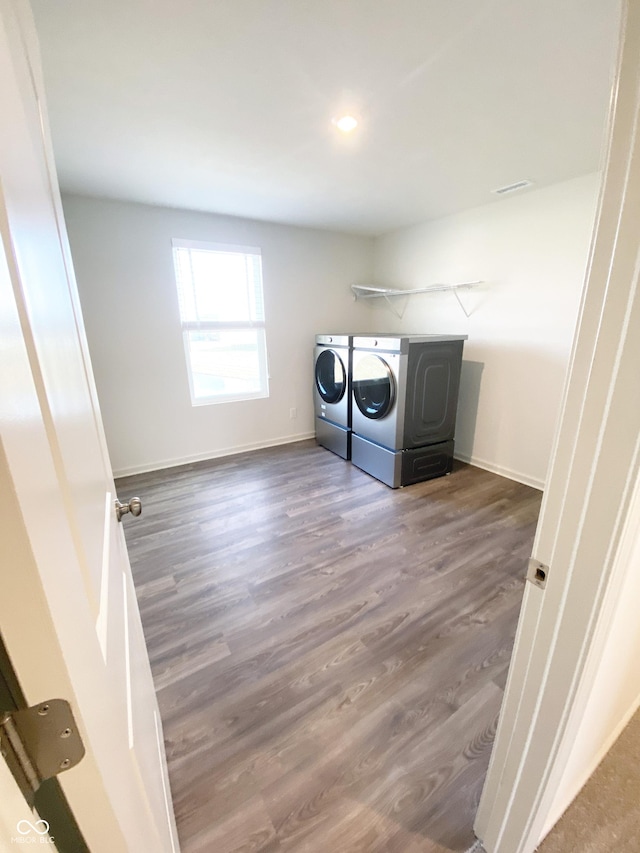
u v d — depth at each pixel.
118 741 0.43
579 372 0.54
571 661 0.66
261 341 3.79
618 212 0.46
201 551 2.21
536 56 1.26
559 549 0.62
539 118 1.66
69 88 1.41
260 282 3.59
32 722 0.30
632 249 0.45
